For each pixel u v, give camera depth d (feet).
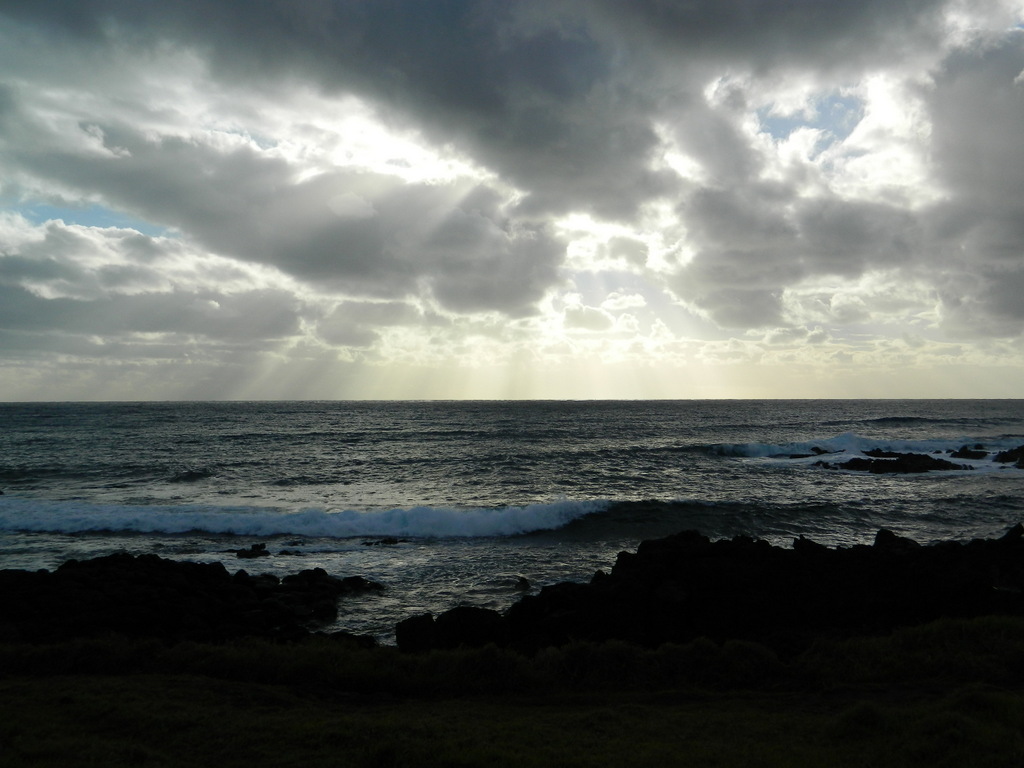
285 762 23.07
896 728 25.70
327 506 105.70
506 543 82.69
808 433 275.80
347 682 33.86
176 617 50.49
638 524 91.81
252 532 87.30
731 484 131.44
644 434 259.80
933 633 38.81
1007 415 447.42
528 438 235.20
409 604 58.59
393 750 23.70
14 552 77.00
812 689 33.60
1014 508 106.42
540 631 45.57
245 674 34.68
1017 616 45.55
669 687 34.40
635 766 22.67
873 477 143.95
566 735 26.08
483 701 32.07
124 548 79.20
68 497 114.32
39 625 46.80
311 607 55.83
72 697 29.25
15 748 23.44
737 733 26.63
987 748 23.35
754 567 54.95
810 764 22.81
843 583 53.11
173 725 26.27
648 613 48.11
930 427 318.24
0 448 195.21
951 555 61.00
